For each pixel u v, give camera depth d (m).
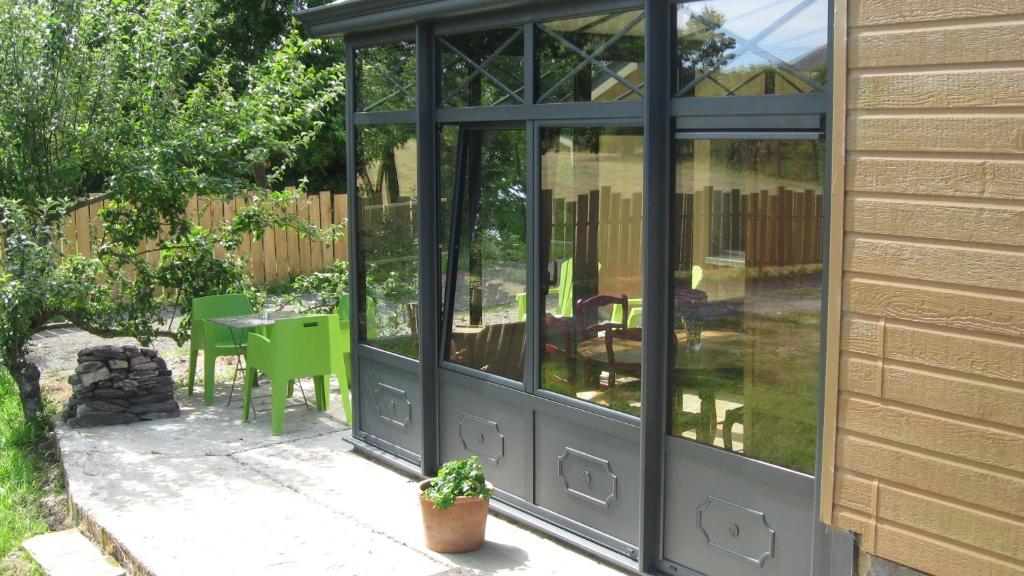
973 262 2.97
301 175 20.03
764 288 4.25
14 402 9.11
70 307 8.54
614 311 4.98
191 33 9.49
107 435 7.76
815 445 4.08
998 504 2.96
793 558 4.20
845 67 3.22
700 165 4.50
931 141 3.04
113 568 5.34
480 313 5.99
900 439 3.18
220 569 5.12
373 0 6.12
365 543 5.46
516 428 5.72
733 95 4.31
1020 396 2.90
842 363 3.32
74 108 8.68
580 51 5.06
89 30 8.89
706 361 4.55
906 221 3.12
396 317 6.80
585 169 5.09
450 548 5.27
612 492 5.08
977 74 2.92
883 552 3.26
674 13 4.55
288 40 10.59
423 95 6.15
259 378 9.70
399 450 6.84
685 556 4.72
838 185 3.27
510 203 5.66
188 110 9.46
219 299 9.02
